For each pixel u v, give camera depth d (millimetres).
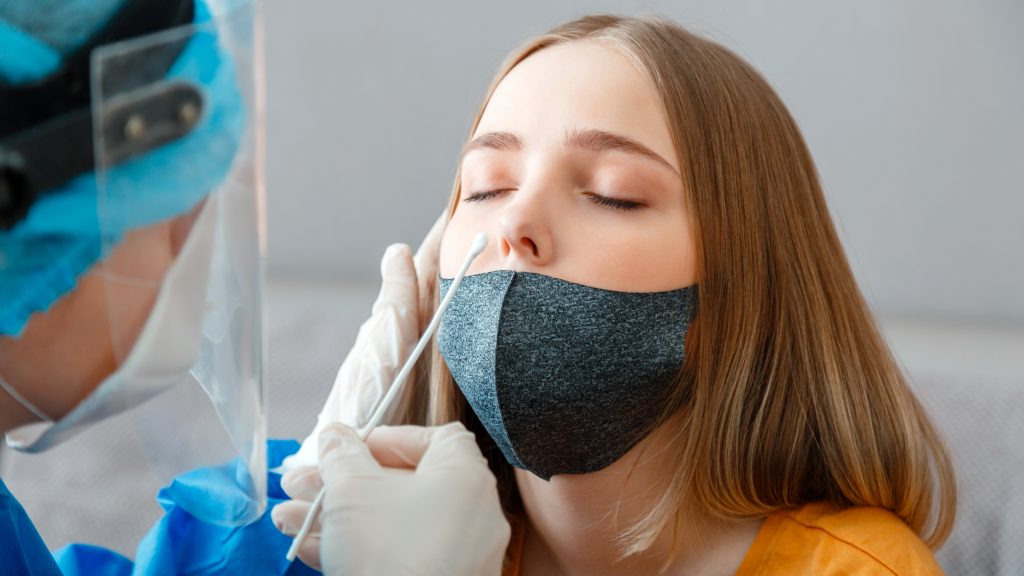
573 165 862
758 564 916
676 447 892
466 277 871
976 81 2211
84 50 655
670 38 937
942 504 1044
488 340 831
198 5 698
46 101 651
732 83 947
